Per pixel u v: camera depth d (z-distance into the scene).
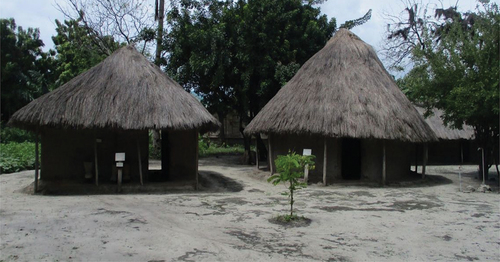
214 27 16.73
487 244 5.64
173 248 5.19
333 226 6.58
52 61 31.88
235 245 5.41
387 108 11.33
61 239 5.48
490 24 11.10
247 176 13.74
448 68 11.59
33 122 9.09
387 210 7.93
